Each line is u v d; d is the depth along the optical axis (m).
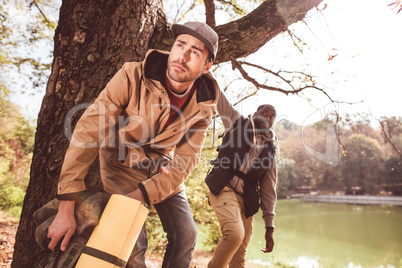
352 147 70.94
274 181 3.04
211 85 1.77
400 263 13.30
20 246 2.26
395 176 73.56
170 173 1.68
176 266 1.93
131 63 1.65
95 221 1.36
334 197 71.31
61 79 2.40
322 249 16.23
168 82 1.64
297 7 2.72
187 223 1.99
